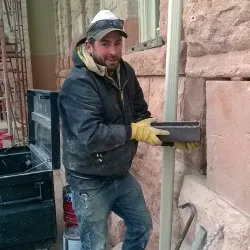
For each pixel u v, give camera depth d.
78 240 2.78
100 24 1.61
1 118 8.23
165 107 1.84
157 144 1.60
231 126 1.52
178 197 2.08
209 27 1.60
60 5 8.74
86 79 1.63
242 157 1.45
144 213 2.12
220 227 1.55
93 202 1.91
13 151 3.56
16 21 8.10
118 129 1.59
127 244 2.23
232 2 1.42
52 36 9.92
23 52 9.19
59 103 1.82
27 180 2.68
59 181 4.95
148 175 2.63
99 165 1.83
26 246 2.76
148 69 2.49
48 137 2.95
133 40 3.29
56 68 9.91
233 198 1.54
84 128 1.58
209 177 1.76
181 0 1.77
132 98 2.00
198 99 1.86
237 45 1.44
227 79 1.60
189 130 1.61
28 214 2.70
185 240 2.01
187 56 1.91
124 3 3.32
